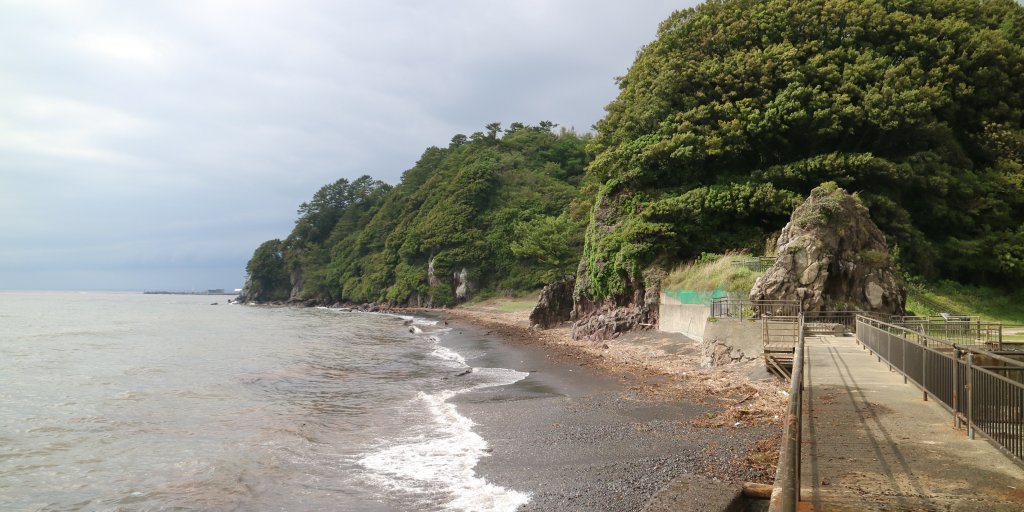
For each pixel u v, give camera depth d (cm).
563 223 8238
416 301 11800
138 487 1295
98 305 15225
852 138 4097
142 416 1983
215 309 13275
